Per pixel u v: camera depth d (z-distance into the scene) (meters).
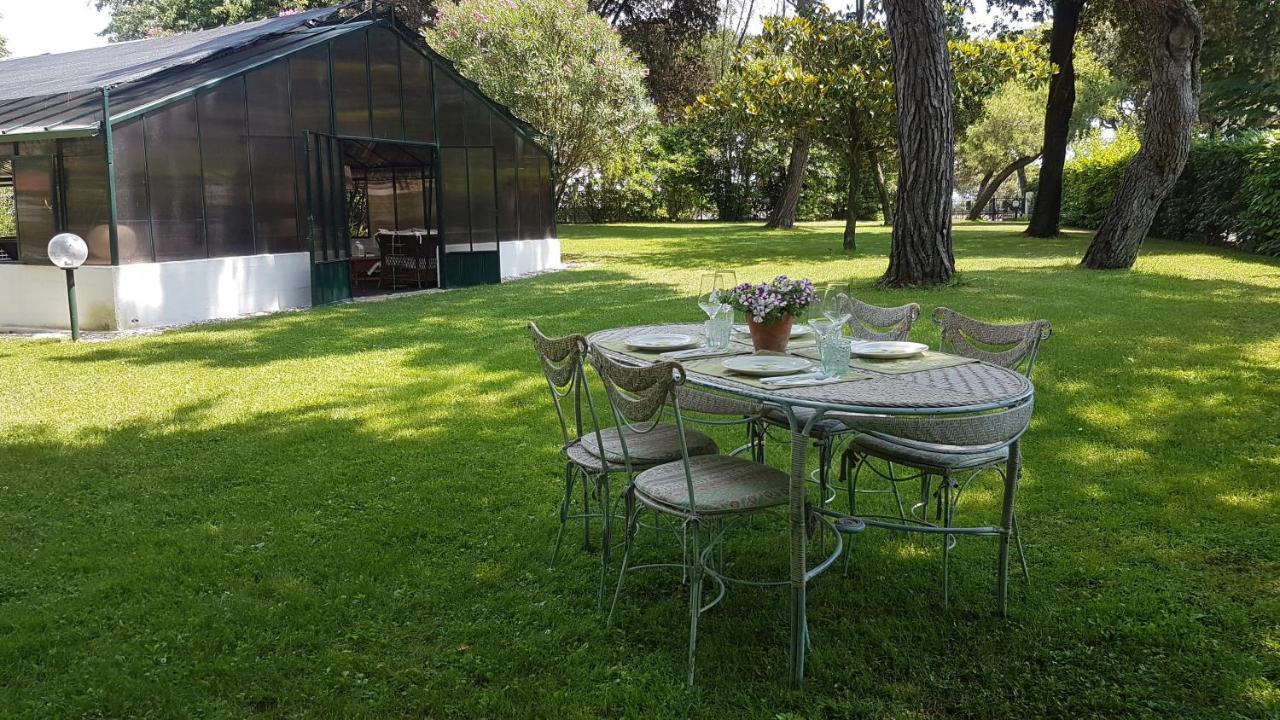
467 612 3.13
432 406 6.12
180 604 3.19
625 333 4.02
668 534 3.83
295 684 2.65
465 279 14.77
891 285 12.03
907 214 11.89
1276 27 23.14
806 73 16.48
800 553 2.62
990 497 4.20
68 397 6.50
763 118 16.95
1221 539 3.63
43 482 4.60
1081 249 18.52
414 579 3.39
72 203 9.93
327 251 12.41
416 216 18.42
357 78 12.92
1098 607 3.06
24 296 10.35
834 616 3.07
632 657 2.82
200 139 10.71
